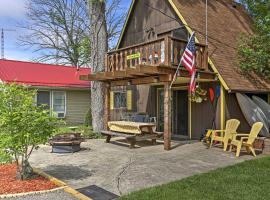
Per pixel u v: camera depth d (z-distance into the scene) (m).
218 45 12.16
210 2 15.31
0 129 6.05
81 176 6.80
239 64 12.02
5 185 5.97
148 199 5.14
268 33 12.39
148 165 7.80
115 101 16.56
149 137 10.79
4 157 6.12
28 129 6.07
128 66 11.73
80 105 19.33
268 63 12.07
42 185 6.01
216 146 10.52
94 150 10.16
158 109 14.07
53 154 9.47
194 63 9.32
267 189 5.69
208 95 11.52
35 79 17.72
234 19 15.55
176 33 12.80
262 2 13.91
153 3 14.23
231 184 5.99
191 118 12.38
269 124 11.61
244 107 11.44
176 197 5.23
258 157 8.74
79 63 33.44
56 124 7.04
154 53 10.38
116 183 6.24
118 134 10.87
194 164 7.89
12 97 6.31
